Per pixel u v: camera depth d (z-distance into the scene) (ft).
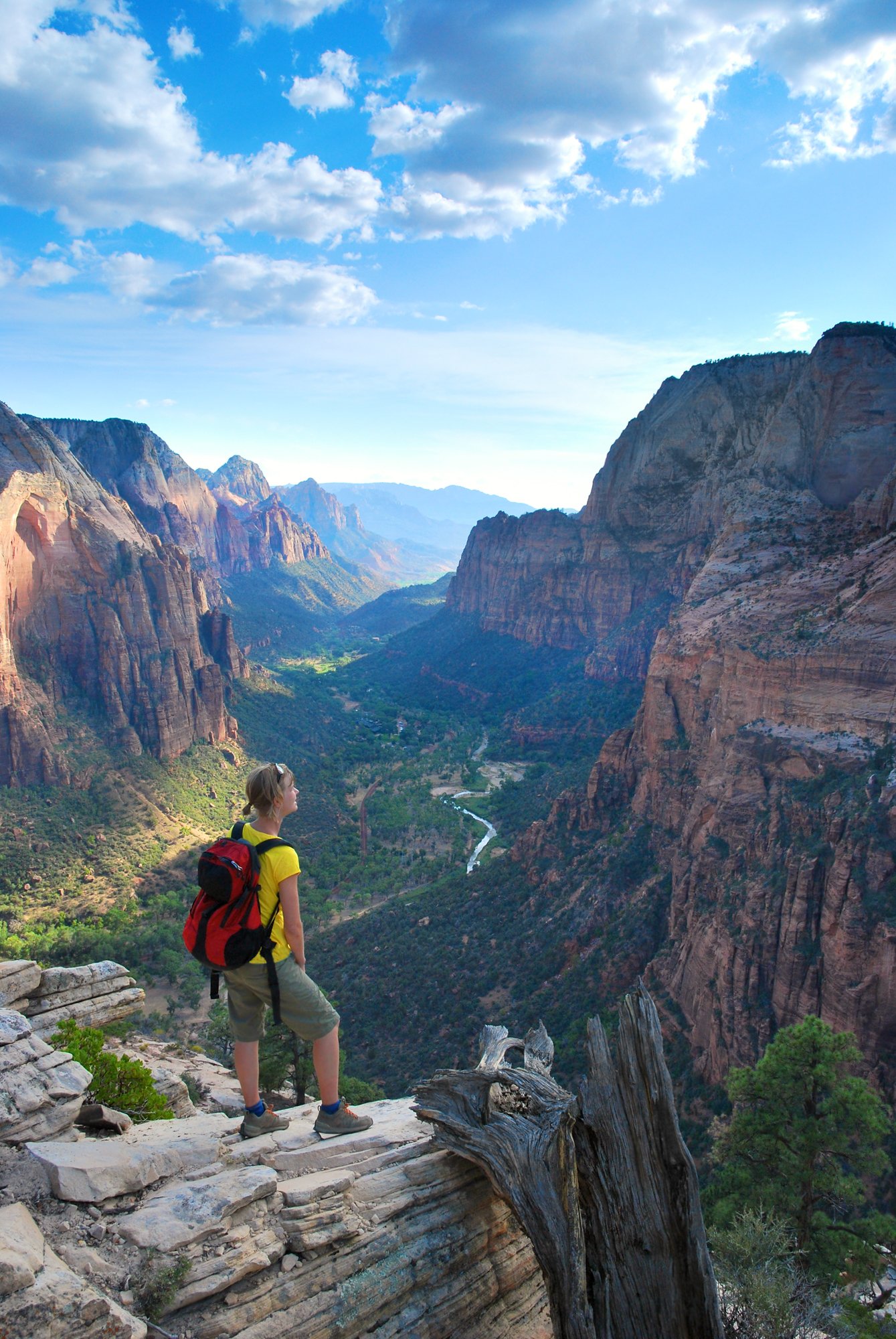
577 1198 22.18
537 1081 27.22
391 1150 24.29
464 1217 23.39
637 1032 22.58
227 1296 17.80
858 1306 51.52
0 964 34.99
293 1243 19.45
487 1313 22.56
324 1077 24.09
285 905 22.49
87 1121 22.70
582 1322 19.72
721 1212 62.13
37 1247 16.48
